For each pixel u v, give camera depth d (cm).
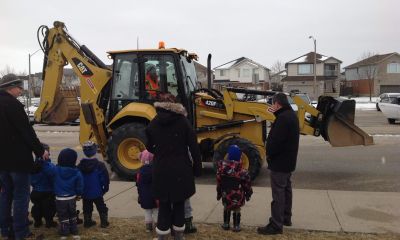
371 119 2825
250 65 8119
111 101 977
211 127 961
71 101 1056
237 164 573
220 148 899
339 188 855
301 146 1484
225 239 553
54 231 590
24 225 551
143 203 579
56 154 1368
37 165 574
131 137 923
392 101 2398
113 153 937
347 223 614
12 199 559
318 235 564
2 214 554
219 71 8369
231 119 955
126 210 694
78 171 575
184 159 503
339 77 7512
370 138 955
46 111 1046
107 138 1001
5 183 552
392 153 1302
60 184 565
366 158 1219
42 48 1035
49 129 2353
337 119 953
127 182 915
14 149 532
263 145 958
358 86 7562
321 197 759
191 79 1005
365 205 706
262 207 701
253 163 886
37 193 594
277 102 571
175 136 498
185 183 497
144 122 974
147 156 575
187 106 948
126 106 952
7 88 534
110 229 598
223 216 626
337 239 548
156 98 946
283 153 562
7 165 530
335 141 952
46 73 1038
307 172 1026
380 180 926
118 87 974
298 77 7512
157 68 950
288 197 595
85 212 604
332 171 1036
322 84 7312
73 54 1012
